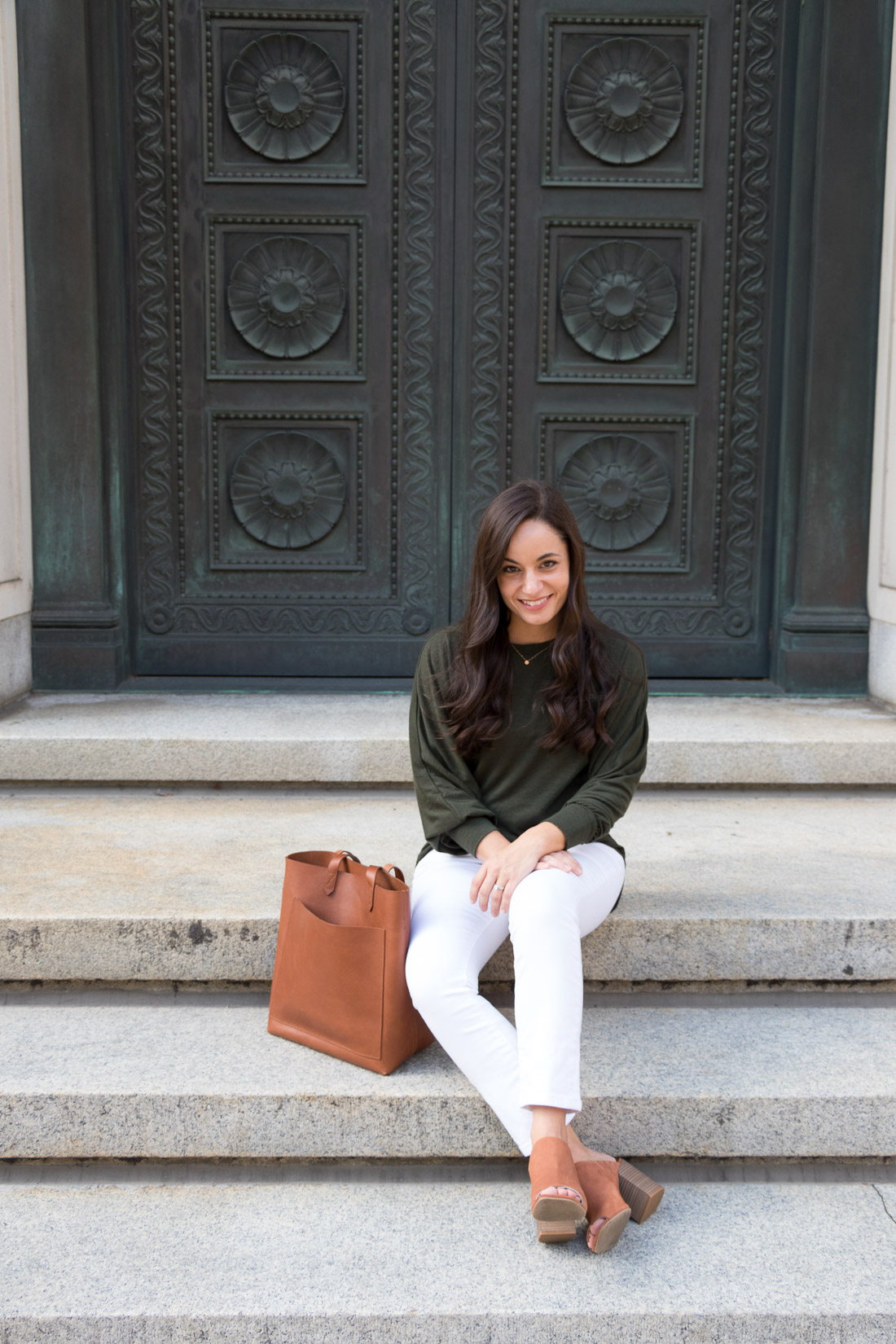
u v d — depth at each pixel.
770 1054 2.15
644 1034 2.23
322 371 3.95
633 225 3.89
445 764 2.13
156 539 4.02
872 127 3.73
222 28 3.76
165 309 3.89
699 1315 1.65
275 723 3.49
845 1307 1.67
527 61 3.80
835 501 3.90
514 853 1.96
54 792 3.30
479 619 2.00
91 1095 1.97
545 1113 1.78
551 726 2.06
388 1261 1.77
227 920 2.32
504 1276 1.73
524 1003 1.83
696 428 4.02
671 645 4.11
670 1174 2.03
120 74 3.74
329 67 3.78
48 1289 1.70
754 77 3.82
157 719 3.52
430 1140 1.99
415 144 3.84
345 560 4.06
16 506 3.74
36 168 3.69
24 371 3.77
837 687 3.97
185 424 3.96
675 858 2.77
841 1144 2.01
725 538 4.07
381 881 2.05
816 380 3.84
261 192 3.85
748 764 3.33
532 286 3.92
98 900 2.42
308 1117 1.99
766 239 3.91
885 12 3.68
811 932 2.36
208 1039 2.19
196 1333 1.65
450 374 3.96
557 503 1.97
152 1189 1.97
